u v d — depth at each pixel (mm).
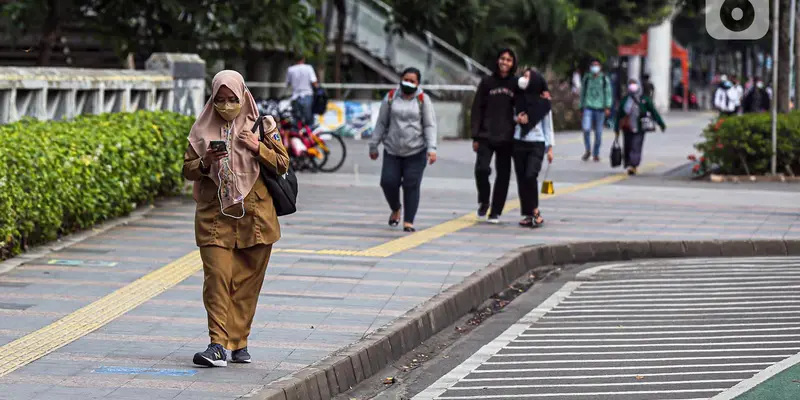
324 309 20031
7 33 48594
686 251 28547
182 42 48688
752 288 23453
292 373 15539
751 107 78250
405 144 29172
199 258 24516
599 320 20781
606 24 84562
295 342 17562
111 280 22016
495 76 30719
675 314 21078
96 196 27625
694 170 46156
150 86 37000
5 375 15227
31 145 24766
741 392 15539
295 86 50312
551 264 27469
